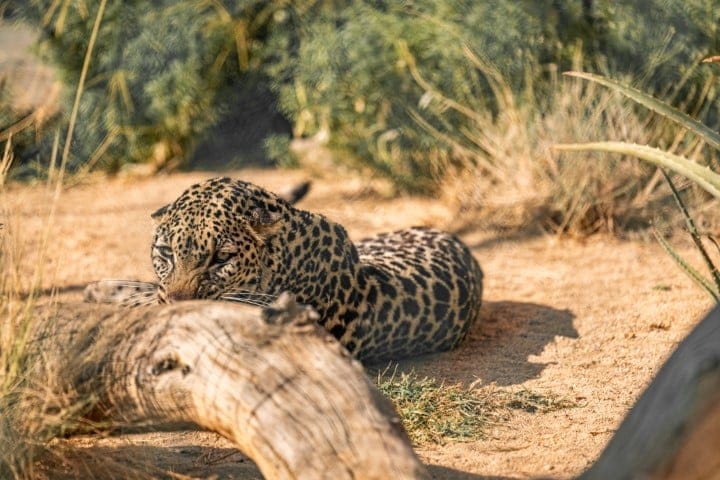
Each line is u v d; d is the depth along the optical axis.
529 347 10.22
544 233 14.02
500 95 14.83
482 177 15.01
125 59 17.41
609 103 14.16
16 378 6.42
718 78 13.98
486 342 10.45
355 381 5.34
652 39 14.32
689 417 4.35
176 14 17.52
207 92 17.77
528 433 7.98
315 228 9.31
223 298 8.53
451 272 10.47
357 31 15.73
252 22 17.88
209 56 17.77
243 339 5.55
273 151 17.48
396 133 15.73
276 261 8.94
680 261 7.74
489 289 12.18
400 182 15.98
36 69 16.20
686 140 13.95
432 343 10.03
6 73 10.42
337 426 5.19
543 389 8.96
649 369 9.45
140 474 6.50
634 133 13.95
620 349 10.06
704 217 13.80
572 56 14.80
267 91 18.16
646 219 13.79
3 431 6.23
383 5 16.33
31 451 6.29
